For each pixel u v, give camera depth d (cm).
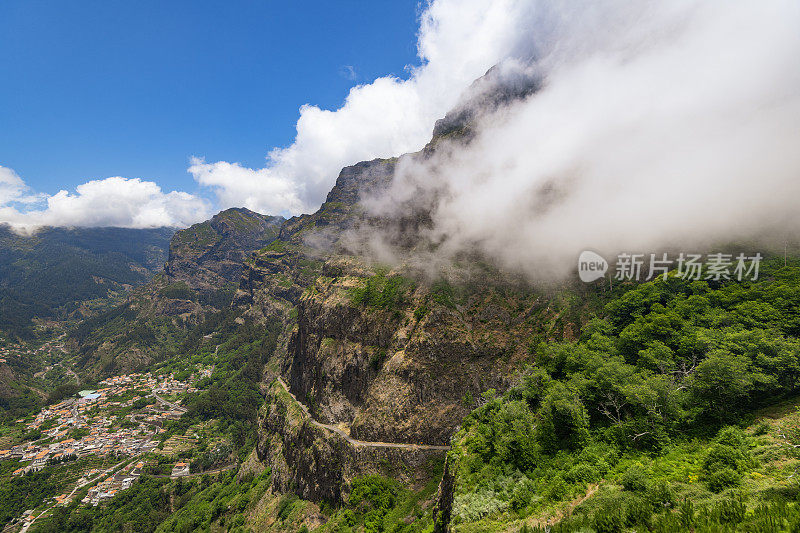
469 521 4738
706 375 4753
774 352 4934
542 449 5450
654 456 4612
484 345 9262
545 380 6581
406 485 8181
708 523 2952
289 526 9488
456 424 8606
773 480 3378
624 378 5397
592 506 3950
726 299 6606
